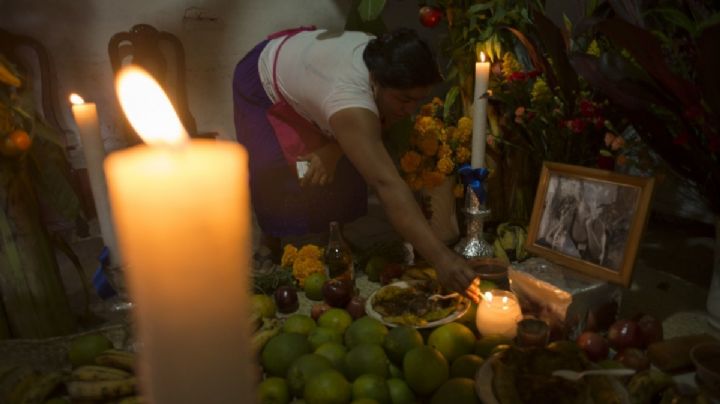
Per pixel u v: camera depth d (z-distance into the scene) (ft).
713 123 3.67
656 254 6.58
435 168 5.98
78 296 6.22
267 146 6.11
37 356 4.02
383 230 8.16
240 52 9.70
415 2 10.21
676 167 4.29
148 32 8.58
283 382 3.55
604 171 4.49
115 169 0.78
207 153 0.84
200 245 0.83
